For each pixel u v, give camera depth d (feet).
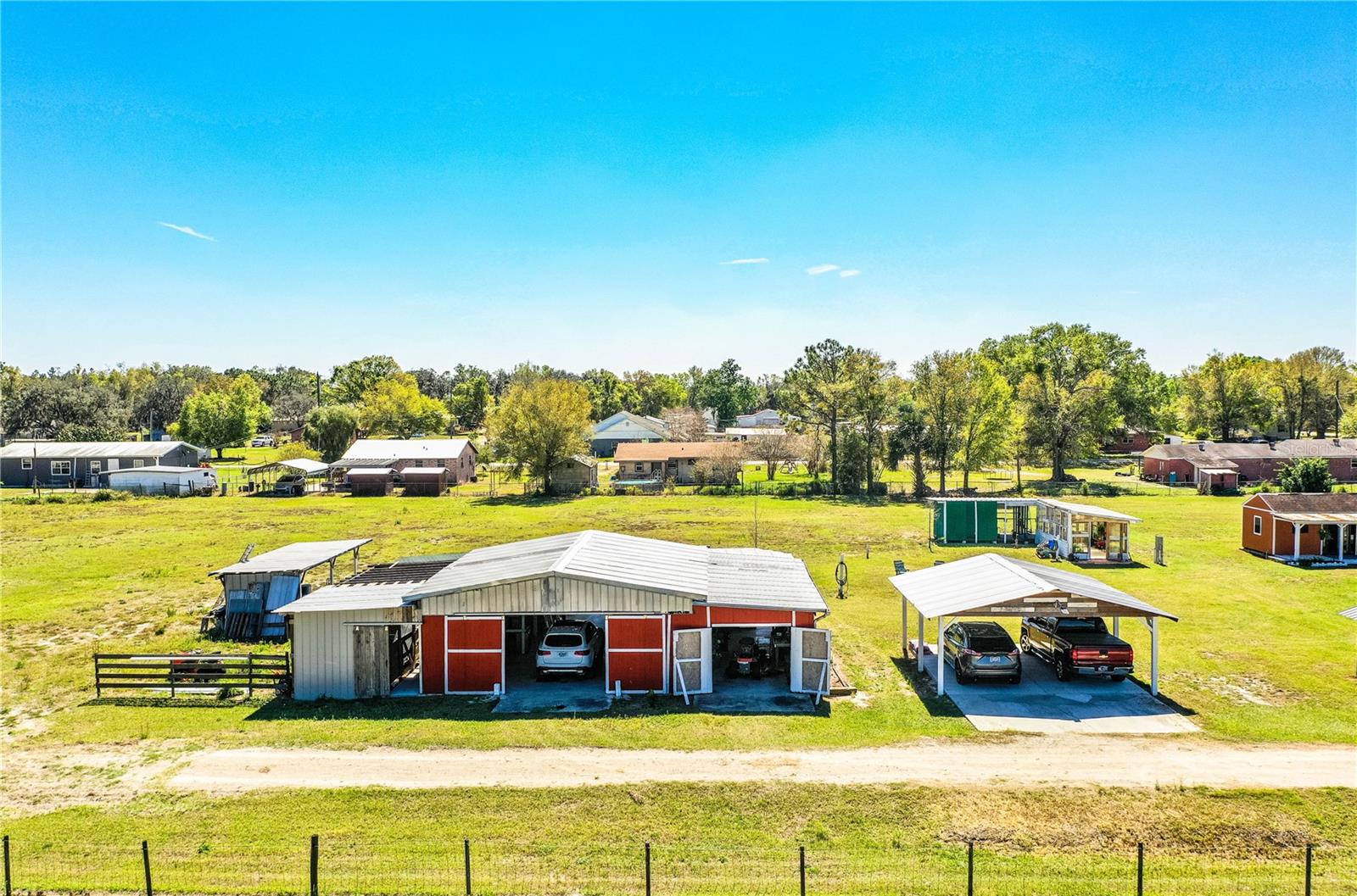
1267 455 250.78
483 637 68.59
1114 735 57.52
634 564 75.87
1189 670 73.67
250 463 356.38
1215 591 107.65
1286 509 131.95
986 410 230.07
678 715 61.98
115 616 96.12
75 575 120.78
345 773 51.31
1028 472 306.14
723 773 50.93
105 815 45.73
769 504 214.69
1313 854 41.11
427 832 43.73
